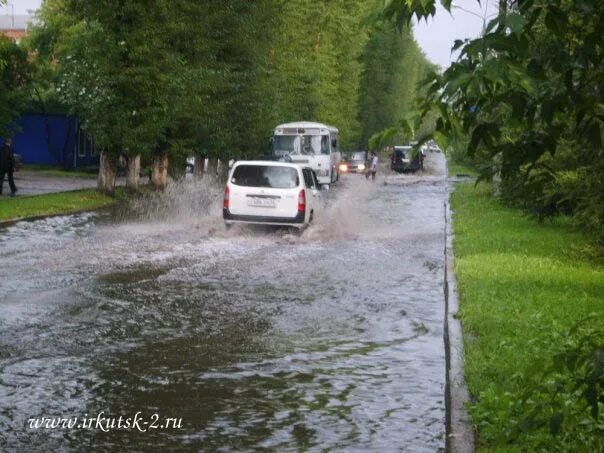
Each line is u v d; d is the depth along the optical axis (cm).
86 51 3841
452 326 1250
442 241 2573
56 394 938
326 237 2603
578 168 1753
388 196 4950
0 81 5241
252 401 927
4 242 2309
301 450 773
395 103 11912
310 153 5472
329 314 1426
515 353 1058
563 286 1591
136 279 1733
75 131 6544
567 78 512
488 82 459
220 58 5056
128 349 1152
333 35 7838
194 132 4781
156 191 4525
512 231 2614
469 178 7062
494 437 746
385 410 904
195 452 762
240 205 2619
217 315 1396
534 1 492
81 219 3052
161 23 3994
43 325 1280
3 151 3725
